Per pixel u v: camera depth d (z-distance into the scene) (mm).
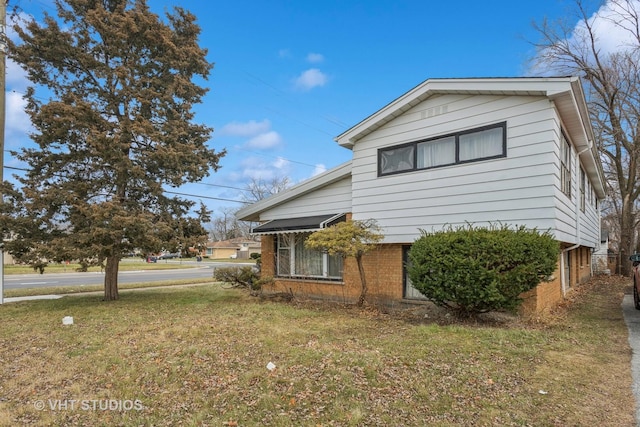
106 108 10500
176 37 11422
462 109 8422
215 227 82000
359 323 7547
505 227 7188
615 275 20750
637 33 19188
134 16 10594
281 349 5633
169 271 30219
